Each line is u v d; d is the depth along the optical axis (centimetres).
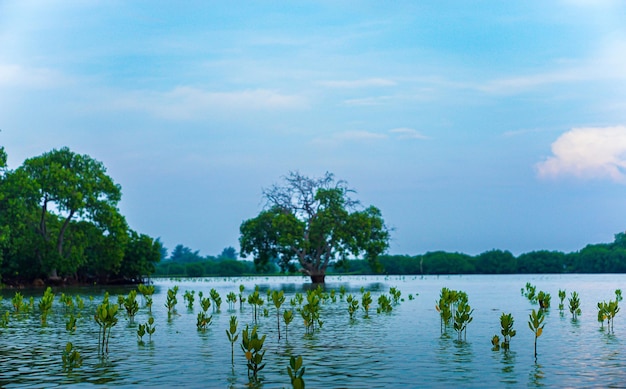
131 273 11019
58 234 10088
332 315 3506
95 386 1577
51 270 9556
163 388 1549
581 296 5484
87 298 5753
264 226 10106
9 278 9431
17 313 3816
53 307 4350
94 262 10475
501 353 2044
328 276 15788
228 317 3375
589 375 1672
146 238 11050
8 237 8362
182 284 10094
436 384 1573
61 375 1719
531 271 17450
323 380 1630
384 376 1675
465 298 3544
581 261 17275
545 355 1997
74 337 2556
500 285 8538
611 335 2488
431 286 8256
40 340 2466
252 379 1653
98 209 9819
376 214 10262
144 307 4225
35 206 9306
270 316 3422
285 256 10181
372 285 8756
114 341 2412
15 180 8644
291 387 1555
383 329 2759
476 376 1666
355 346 2230
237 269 18100
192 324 3052
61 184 9294
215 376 1694
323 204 10038
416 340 2377
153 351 2139
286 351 2123
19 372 1764
